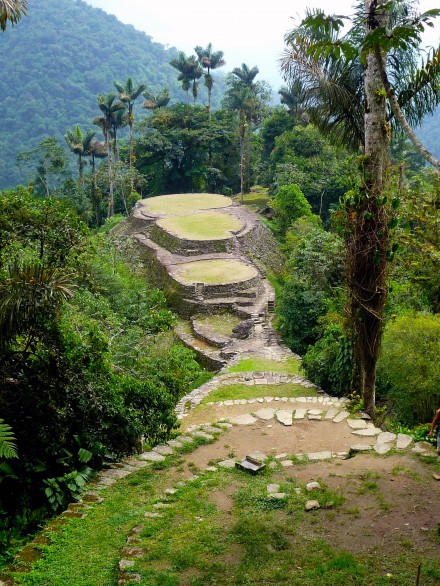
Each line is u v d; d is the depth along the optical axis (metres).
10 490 7.43
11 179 75.06
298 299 21.20
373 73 8.74
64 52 107.81
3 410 7.87
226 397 13.78
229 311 25.83
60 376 8.23
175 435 9.55
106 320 15.60
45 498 7.44
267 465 7.32
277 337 22.58
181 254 31.45
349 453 7.59
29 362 8.27
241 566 5.04
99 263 22.75
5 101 94.25
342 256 9.87
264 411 9.49
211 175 54.75
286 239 35.25
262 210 43.56
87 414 8.29
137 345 14.70
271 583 4.78
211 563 5.11
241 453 7.89
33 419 8.02
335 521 5.75
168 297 26.94
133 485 7.07
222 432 8.68
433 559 4.99
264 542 5.40
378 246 8.91
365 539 5.39
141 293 23.55
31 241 10.02
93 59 110.38
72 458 7.84
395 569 4.87
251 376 15.73
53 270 8.23
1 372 8.00
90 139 54.16
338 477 6.76
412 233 13.10
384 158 8.95
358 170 9.31
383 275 9.13
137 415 8.84
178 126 55.94
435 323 11.69
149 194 56.81
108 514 6.31
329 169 42.38
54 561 5.40
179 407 13.13
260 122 63.16
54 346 8.25
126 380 9.33
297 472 7.08
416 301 13.93
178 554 5.24
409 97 9.12
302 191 40.84
